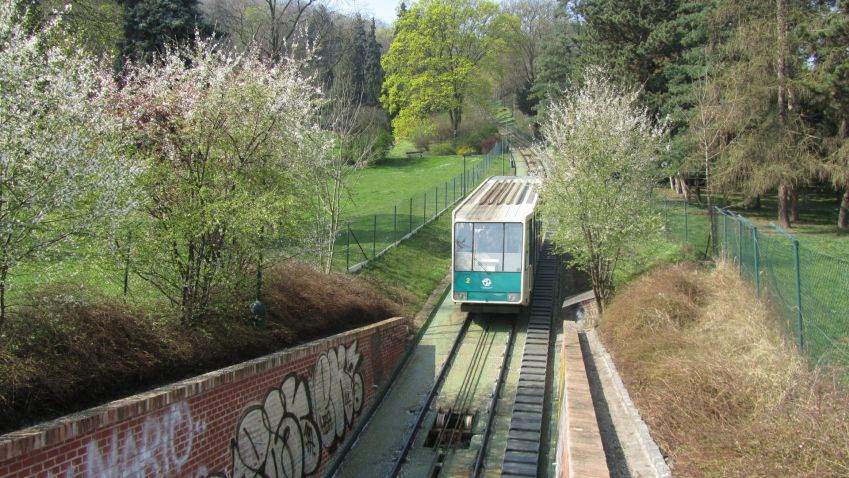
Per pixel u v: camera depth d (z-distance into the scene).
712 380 10.61
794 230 28.38
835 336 10.95
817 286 12.55
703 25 31.30
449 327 23.62
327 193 22.64
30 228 7.94
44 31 9.94
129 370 9.70
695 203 33.88
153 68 13.26
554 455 14.61
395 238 31.45
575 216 20.56
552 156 22.08
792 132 26.39
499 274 22.72
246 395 11.09
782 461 8.12
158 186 11.59
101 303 10.05
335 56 52.88
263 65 15.07
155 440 8.81
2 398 7.79
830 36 25.02
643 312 16.73
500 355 21.05
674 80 33.09
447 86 62.84
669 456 9.55
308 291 16.70
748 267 17.17
